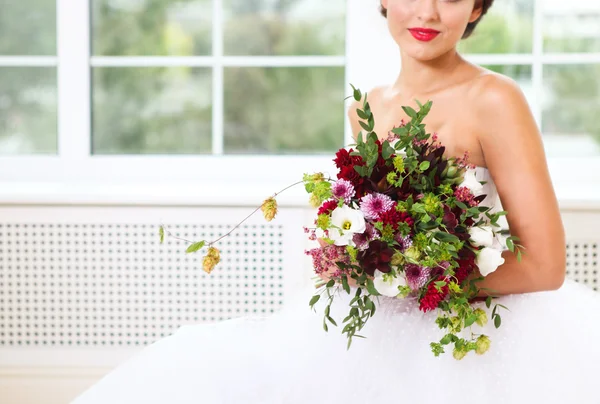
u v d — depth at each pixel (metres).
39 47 2.81
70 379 2.59
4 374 2.59
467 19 1.33
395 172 1.16
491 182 1.37
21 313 2.58
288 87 2.77
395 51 2.69
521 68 2.70
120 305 2.56
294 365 1.21
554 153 2.73
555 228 1.27
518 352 1.21
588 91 2.70
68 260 2.55
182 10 2.76
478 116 1.31
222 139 2.80
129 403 1.16
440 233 1.10
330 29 2.74
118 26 2.78
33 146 2.85
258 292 2.52
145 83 2.80
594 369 1.20
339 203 1.13
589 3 2.66
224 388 1.17
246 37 2.76
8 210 2.53
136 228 2.53
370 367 1.20
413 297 1.28
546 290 1.29
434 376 1.19
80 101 2.79
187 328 1.39
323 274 1.29
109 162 2.81
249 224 2.50
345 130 2.76
